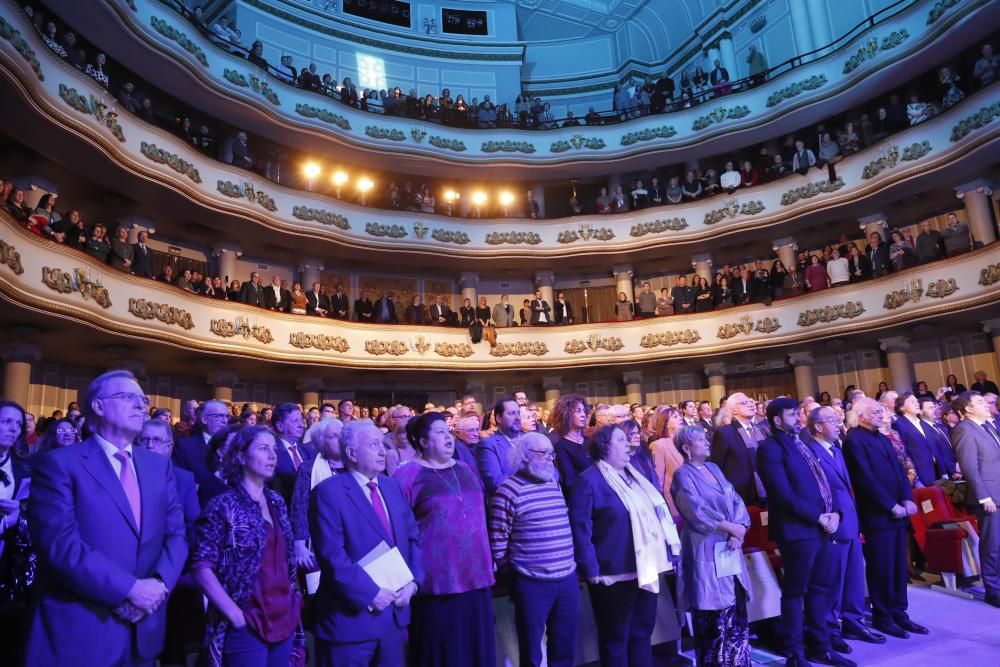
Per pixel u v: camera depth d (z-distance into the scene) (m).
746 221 17.14
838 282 15.37
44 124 10.69
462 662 3.48
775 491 4.69
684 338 17.22
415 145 18.09
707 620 4.21
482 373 17.95
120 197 13.73
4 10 9.09
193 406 6.65
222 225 15.32
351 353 16.05
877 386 16.53
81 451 2.88
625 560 3.93
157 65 13.85
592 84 22.27
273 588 3.10
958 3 13.73
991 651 4.70
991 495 5.78
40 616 2.69
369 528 3.30
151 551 2.89
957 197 14.77
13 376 11.55
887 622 5.19
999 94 12.75
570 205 20.52
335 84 17.80
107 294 11.34
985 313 13.58
